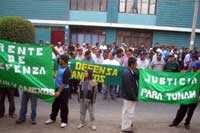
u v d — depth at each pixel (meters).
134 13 25.12
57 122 9.09
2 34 10.38
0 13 25.64
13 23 10.47
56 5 25.33
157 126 9.29
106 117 9.85
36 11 25.42
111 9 25.17
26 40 10.61
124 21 25.23
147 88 9.05
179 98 9.03
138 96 9.04
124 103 8.52
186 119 9.16
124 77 8.34
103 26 25.19
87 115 9.91
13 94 9.15
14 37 10.41
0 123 8.73
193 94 9.02
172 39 25.08
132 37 25.53
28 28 10.72
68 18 25.45
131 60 8.34
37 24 25.52
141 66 13.45
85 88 8.58
